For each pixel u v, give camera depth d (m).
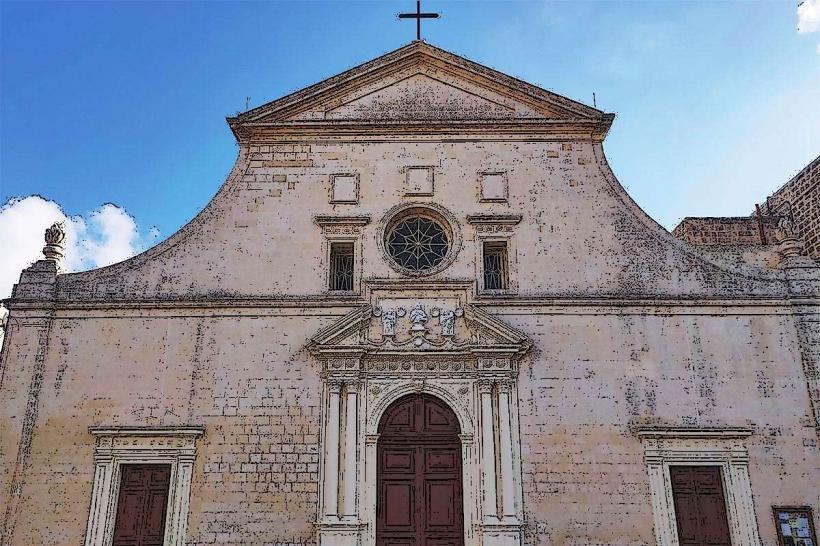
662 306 22.44
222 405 21.45
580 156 24.45
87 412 21.30
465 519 20.45
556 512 20.36
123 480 20.81
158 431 20.91
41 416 21.23
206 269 23.03
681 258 23.09
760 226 29.12
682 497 20.64
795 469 20.64
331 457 20.77
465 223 23.55
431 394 21.72
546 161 24.36
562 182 24.09
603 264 23.05
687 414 21.27
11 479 20.55
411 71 25.59
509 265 23.06
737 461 20.67
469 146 24.53
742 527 20.08
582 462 20.83
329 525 20.02
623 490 20.56
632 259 23.11
